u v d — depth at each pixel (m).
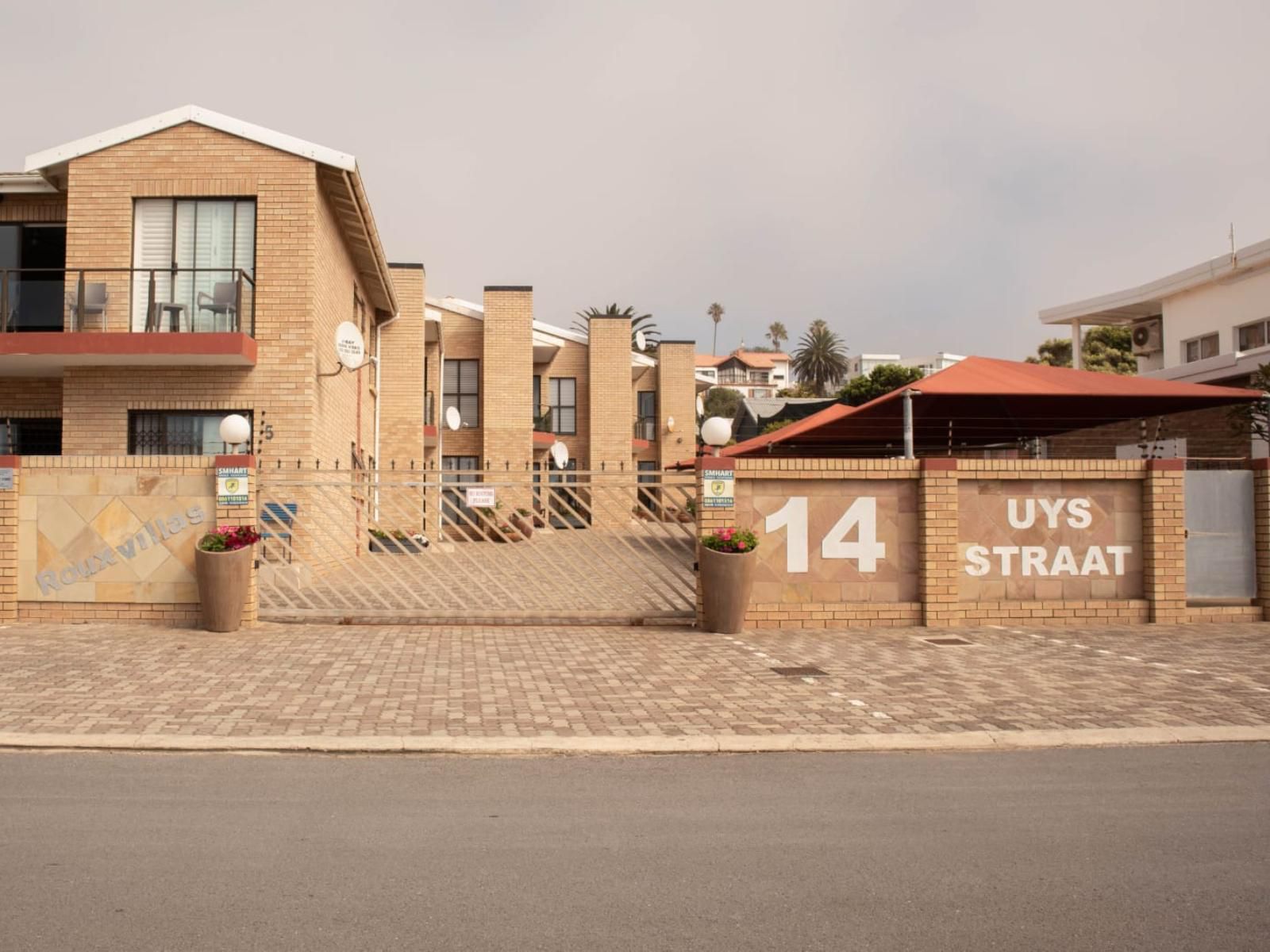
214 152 16.17
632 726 7.12
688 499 13.43
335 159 16.19
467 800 5.54
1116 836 4.99
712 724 7.18
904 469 11.67
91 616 11.24
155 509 11.23
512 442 32.72
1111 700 7.99
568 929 3.84
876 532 11.66
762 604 11.50
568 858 4.62
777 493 11.59
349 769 6.16
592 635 10.93
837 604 11.58
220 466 11.15
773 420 49.28
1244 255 21.88
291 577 14.76
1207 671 9.12
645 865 4.55
